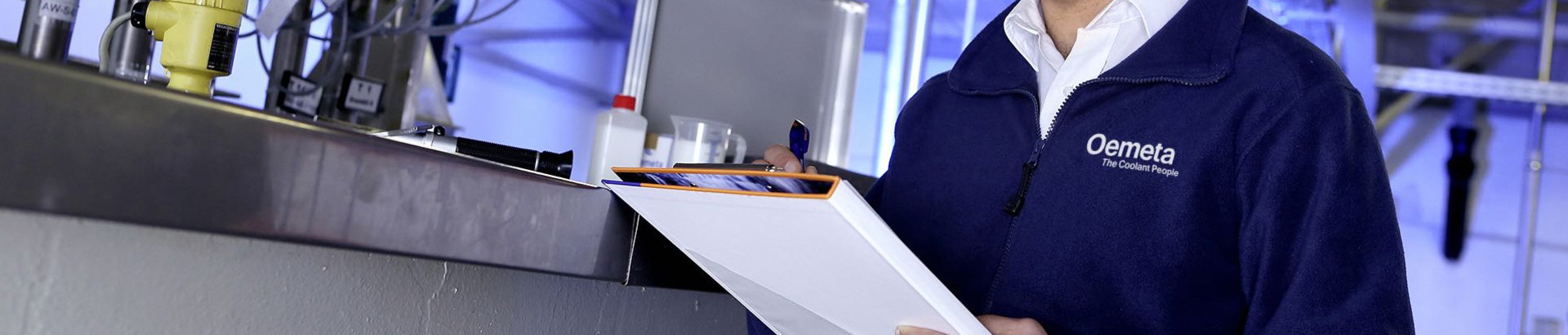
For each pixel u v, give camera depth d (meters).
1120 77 1.06
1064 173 1.07
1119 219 1.03
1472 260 5.05
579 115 3.68
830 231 0.76
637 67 1.90
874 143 4.23
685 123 1.69
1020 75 1.16
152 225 0.61
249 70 1.93
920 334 0.88
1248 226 0.99
